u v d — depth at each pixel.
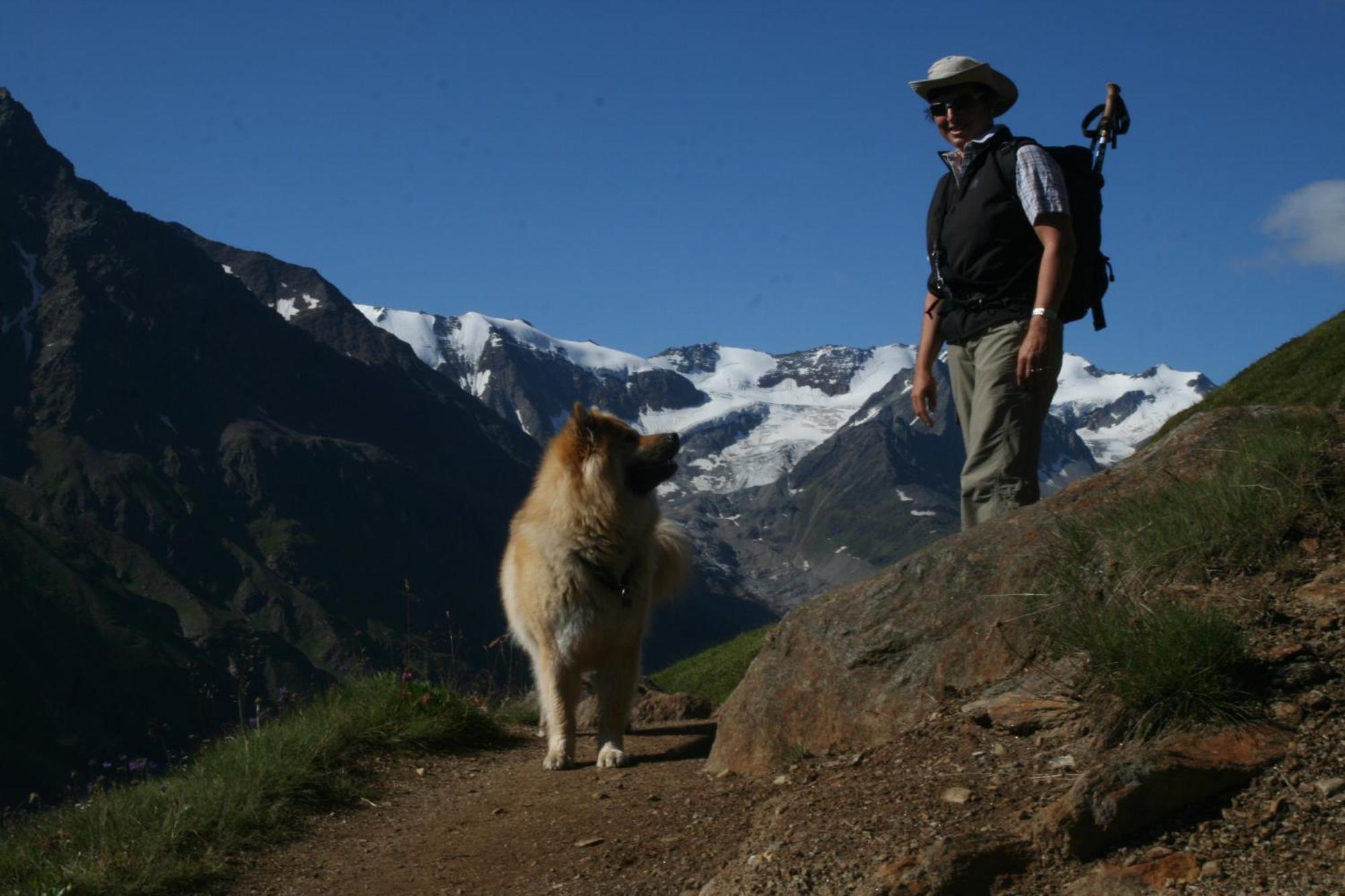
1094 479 6.04
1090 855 3.60
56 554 167.88
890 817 4.25
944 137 6.42
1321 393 20.09
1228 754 3.77
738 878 4.26
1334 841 3.28
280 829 6.88
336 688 9.44
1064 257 5.64
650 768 7.31
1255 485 5.20
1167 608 4.43
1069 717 4.51
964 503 6.30
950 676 5.38
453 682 10.29
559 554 7.50
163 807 7.16
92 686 138.00
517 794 7.14
